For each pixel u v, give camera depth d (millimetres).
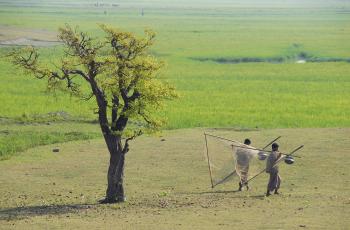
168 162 83125
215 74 194375
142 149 90438
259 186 70250
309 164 80562
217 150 87625
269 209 56250
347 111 130875
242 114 125312
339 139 95750
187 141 95438
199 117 121000
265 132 102750
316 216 52625
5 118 115562
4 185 73938
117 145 66938
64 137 99438
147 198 66500
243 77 188875
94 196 69250
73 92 69500
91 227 51781
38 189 72312
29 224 54406
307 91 160500
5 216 58969
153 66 66562
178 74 191875
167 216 55250
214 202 61250
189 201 62750
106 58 66188
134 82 66562
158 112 123875
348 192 65625
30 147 93250
